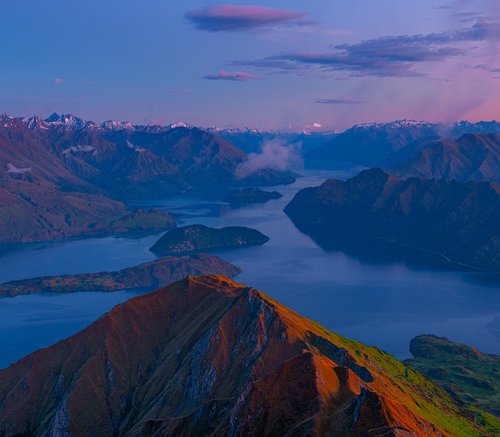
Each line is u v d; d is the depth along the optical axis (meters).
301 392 144.62
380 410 127.19
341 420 131.62
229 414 155.62
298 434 131.62
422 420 146.88
